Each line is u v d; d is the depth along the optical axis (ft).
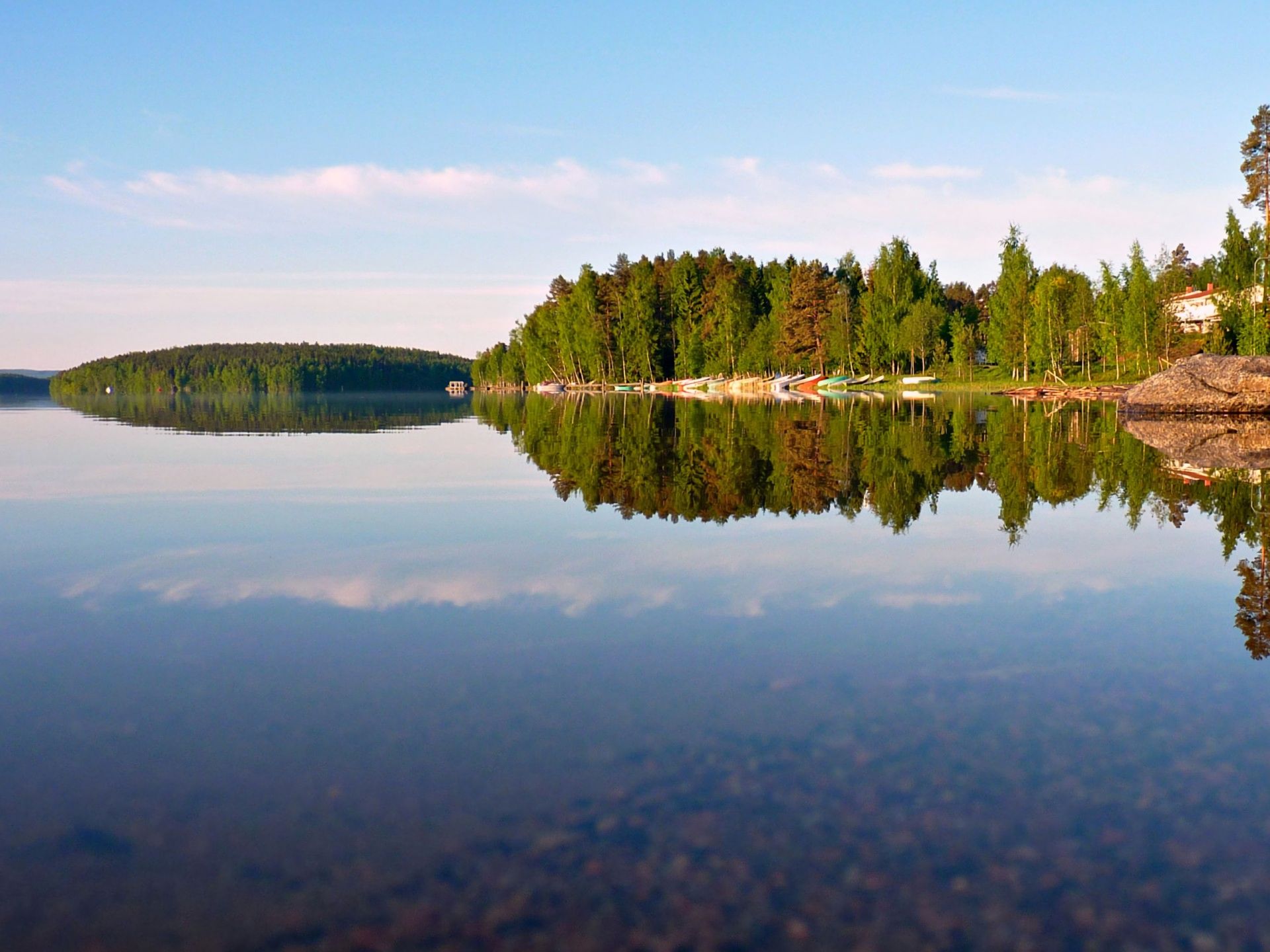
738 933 8.19
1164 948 8.00
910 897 8.73
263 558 24.95
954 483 42.09
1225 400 98.99
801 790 10.87
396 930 8.31
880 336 263.70
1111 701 13.79
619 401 189.47
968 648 16.53
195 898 8.86
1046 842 9.69
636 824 10.11
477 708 13.66
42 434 80.38
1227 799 10.59
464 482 42.75
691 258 321.93
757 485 41.45
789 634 17.46
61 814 10.50
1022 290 234.38
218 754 12.09
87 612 19.36
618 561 24.61
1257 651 16.24
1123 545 26.50
